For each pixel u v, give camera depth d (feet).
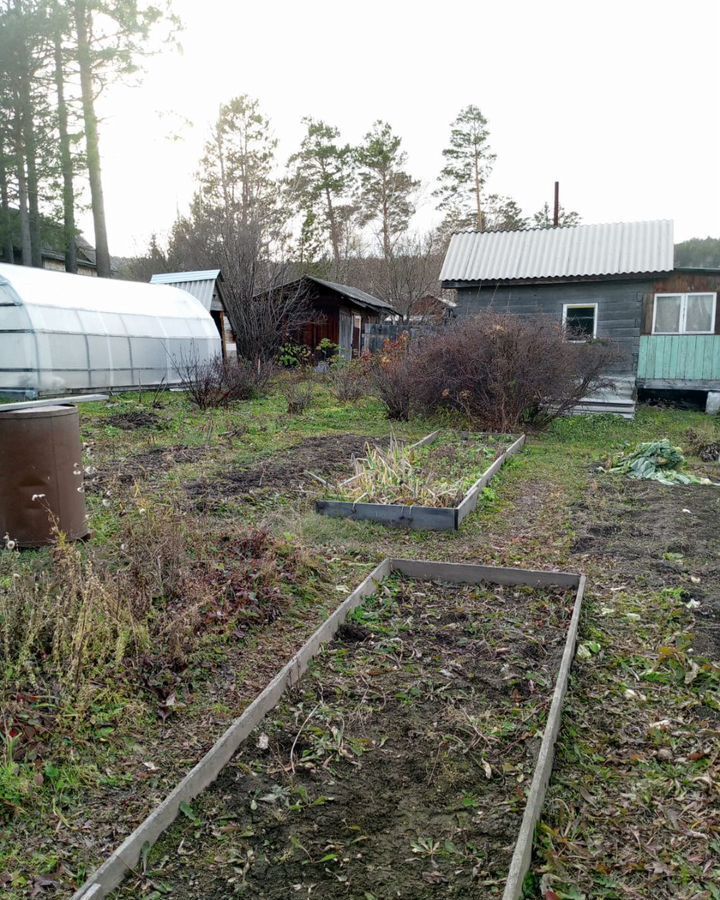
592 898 7.09
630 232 57.88
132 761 9.24
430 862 7.61
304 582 15.17
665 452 29.25
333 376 61.05
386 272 114.93
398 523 20.33
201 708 10.48
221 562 15.57
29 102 75.66
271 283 74.64
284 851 7.77
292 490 24.20
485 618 14.10
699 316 52.75
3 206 85.66
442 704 10.89
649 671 11.80
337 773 9.14
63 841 7.76
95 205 82.79
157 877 7.34
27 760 8.90
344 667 11.95
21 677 10.36
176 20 76.64
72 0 73.72
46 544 16.21
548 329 42.04
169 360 58.75
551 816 8.20
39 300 46.96
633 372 54.08
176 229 112.47
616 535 19.84
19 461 15.81
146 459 29.32
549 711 10.41
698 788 8.82
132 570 14.01
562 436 40.45
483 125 128.67
